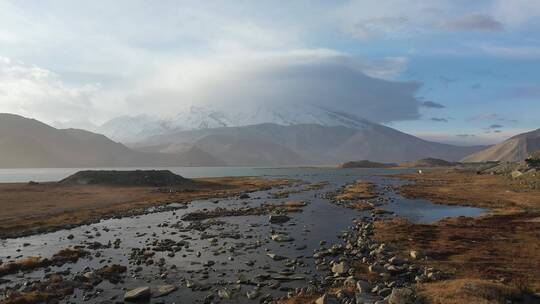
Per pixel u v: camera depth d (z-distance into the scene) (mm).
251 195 96438
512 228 44906
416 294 20406
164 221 55531
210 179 173000
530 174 118000
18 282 27188
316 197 89312
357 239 40500
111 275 28547
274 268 30000
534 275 26016
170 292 24812
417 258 31594
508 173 143125
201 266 30891
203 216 59312
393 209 66938
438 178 170250
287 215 59688
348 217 57375
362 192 98125
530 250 33688
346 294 22250
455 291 20672
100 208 67875
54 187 103250
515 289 21406
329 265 30344
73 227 50156
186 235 44281
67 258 33281
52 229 48094
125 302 23156
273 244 38844
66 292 24703
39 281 27188
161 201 80000
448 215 59438
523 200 73250
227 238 42156
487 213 60156
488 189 101938
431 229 45062
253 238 42094
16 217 55594
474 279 23688
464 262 30078
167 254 34906
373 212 61406
